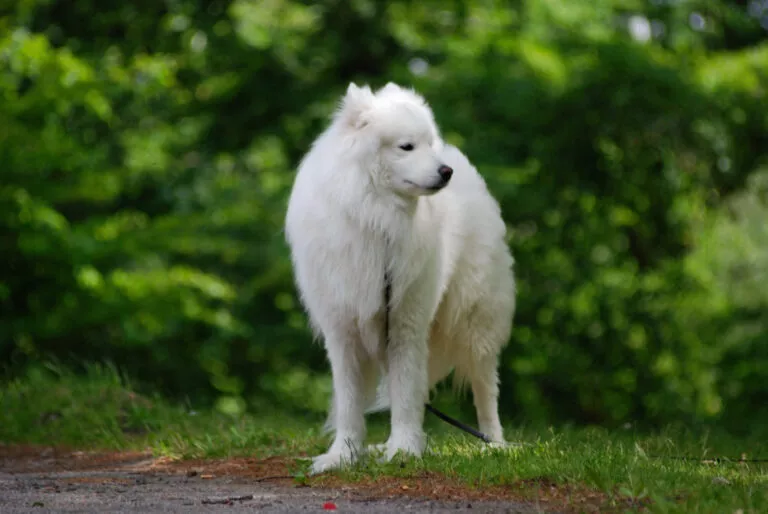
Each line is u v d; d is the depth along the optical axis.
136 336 15.48
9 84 14.81
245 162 19.88
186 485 6.23
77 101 15.41
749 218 23.03
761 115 17.75
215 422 9.29
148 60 16.89
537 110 17.08
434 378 7.95
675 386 19.73
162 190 18.83
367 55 21.55
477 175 7.97
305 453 7.24
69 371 11.25
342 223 6.39
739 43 20.50
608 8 18.92
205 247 16.77
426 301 6.71
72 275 14.98
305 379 19.00
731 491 5.27
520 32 18.56
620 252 19.91
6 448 8.79
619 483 5.51
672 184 18.47
